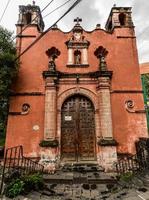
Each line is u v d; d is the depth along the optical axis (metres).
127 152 12.62
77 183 9.66
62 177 10.23
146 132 13.05
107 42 15.25
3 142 16.53
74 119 13.68
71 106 13.93
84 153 13.05
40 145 12.27
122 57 14.76
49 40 15.26
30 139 12.88
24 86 13.95
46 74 13.75
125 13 16.16
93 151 13.10
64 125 13.55
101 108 13.20
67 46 15.10
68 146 13.18
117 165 11.83
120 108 13.48
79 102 14.02
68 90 13.89
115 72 14.33
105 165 11.84
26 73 14.29
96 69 14.55
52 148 12.20
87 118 13.71
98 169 11.77
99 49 14.97
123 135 12.96
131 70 14.39
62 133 13.40
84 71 14.46
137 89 13.92
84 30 15.54
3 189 7.98
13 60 12.92
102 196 8.15
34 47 14.98
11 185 8.17
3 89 12.58
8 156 12.37
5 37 13.64
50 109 13.09
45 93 13.64
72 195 8.30
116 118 13.27
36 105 13.55
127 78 14.17
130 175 9.85
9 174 8.83
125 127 13.12
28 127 13.12
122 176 9.97
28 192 8.23
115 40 15.26
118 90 13.81
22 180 8.52
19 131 13.02
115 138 12.88
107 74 13.74
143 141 11.41
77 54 15.20
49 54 14.88
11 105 13.49
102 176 10.48
